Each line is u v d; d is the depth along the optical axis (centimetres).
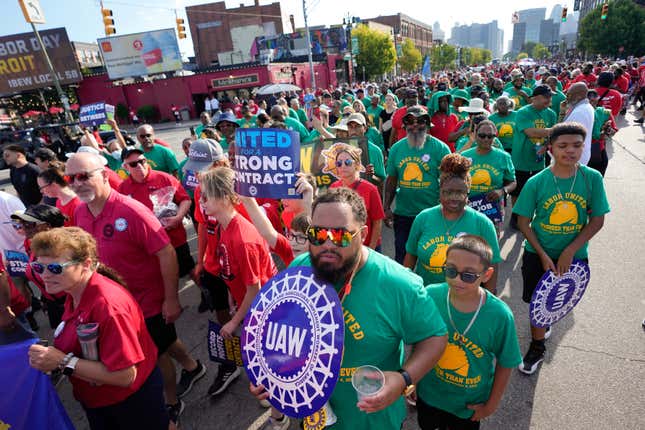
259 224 248
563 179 287
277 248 266
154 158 569
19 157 611
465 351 210
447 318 212
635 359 317
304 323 158
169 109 3656
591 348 334
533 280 319
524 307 404
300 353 158
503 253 523
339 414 172
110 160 651
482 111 613
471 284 194
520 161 561
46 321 495
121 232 279
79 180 264
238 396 328
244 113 874
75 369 195
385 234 633
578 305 396
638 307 382
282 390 162
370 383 144
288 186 216
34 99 3450
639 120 1277
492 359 215
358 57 5219
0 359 202
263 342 168
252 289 266
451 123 634
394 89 2030
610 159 898
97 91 3662
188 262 459
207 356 385
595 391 291
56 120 2359
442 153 391
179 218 432
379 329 157
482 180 403
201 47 6988
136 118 3481
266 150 213
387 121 861
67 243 191
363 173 439
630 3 5150
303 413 158
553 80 950
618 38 5172
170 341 307
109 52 3531
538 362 321
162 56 3550
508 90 916
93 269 206
